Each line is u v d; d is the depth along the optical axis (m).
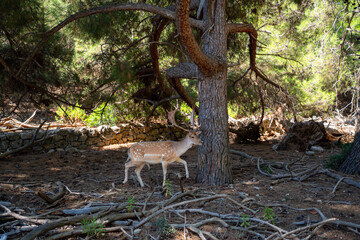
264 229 4.80
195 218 5.21
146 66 11.49
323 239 4.46
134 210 5.39
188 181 7.61
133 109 13.73
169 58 13.34
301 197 6.07
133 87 12.07
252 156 11.09
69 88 10.13
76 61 12.16
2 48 8.26
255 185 7.00
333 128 15.06
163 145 7.17
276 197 6.11
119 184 7.50
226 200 5.89
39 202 6.11
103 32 8.62
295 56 14.73
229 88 12.12
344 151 8.34
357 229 4.64
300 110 17.91
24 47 8.43
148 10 7.04
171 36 11.27
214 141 7.05
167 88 11.72
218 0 7.04
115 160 10.73
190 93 13.62
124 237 4.62
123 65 7.67
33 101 9.19
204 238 4.52
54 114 16.89
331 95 16.91
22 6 7.14
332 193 6.22
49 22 9.62
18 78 7.58
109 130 13.09
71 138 12.05
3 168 8.98
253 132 13.97
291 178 7.31
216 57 6.95
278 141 14.43
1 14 6.84
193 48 6.24
